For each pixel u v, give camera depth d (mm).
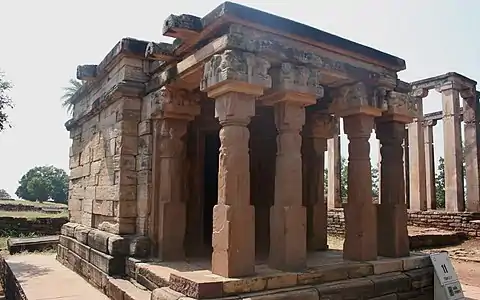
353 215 6379
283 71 5359
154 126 6977
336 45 5949
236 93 4930
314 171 8156
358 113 6398
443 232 14484
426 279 6555
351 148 6551
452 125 16562
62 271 8672
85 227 8859
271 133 8477
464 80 17047
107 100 7750
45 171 44188
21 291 7129
